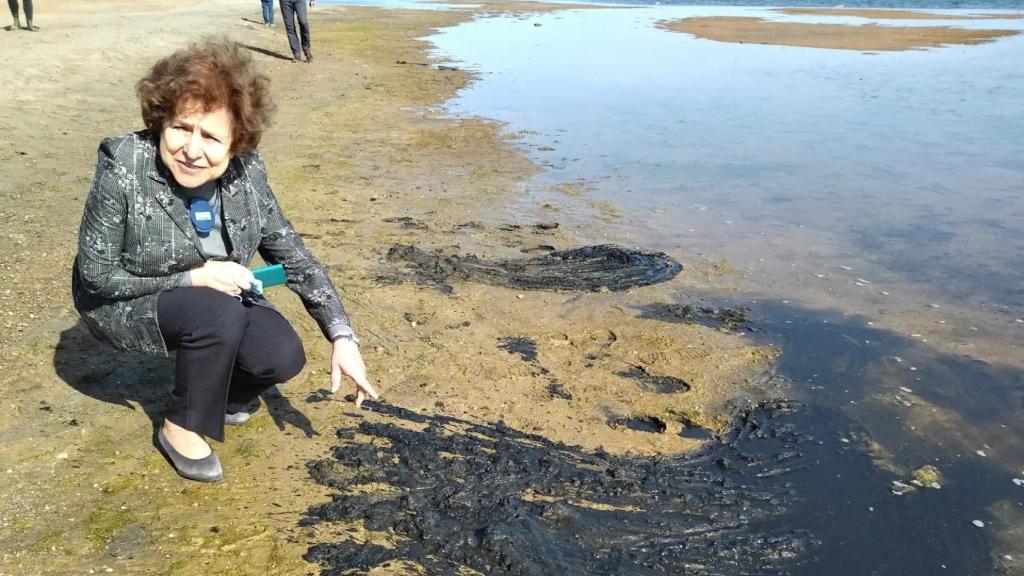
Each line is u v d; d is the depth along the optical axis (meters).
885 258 5.71
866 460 3.54
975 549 3.04
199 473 3.09
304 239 5.68
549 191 7.12
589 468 3.38
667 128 9.63
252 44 15.76
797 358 4.36
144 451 3.23
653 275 5.33
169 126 2.63
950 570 2.94
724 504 3.23
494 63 14.96
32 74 10.04
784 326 4.71
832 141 9.00
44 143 7.55
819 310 4.92
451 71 13.98
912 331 4.68
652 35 19.62
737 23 22.45
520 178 7.51
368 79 13.04
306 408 3.63
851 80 13.04
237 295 2.97
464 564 2.80
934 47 17.14
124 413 3.47
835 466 3.50
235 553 2.75
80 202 6.06
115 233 2.81
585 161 8.14
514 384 3.98
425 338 4.37
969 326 4.75
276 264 3.14
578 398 3.90
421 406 3.73
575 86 12.53
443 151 8.47
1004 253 5.80
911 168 7.92
